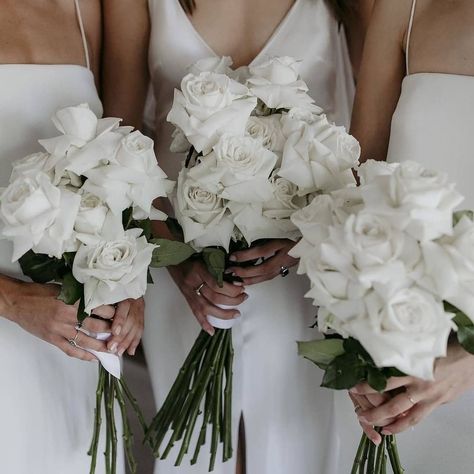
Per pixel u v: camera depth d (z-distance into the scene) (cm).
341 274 123
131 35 216
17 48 184
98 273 146
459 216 128
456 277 117
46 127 183
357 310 121
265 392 211
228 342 185
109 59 217
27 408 183
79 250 147
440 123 180
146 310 221
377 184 124
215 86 157
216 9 212
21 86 180
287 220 161
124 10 214
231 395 189
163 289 217
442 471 188
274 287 207
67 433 191
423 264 119
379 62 198
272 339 208
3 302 169
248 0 213
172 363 220
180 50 210
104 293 148
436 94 181
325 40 216
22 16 188
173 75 212
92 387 197
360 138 201
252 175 155
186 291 192
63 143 147
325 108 219
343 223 126
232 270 178
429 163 181
